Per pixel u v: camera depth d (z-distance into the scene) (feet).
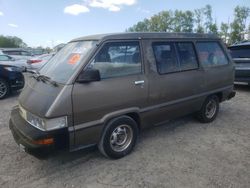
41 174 11.64
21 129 11.27
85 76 10.87
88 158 13.03
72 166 12.30
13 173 11.71
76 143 11.19
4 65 26.89
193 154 13.39
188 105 15.85
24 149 11.02
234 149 13.98
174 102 14.78
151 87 13.34
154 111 13.82
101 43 11.92
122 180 11.10
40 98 11.14
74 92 10.75
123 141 13.07
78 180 11.16
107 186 10.71
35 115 10.82
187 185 10.66
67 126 10.75
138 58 13.05
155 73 13.57
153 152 13.64
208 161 12.64
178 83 14.76
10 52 64.95
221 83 18.16
